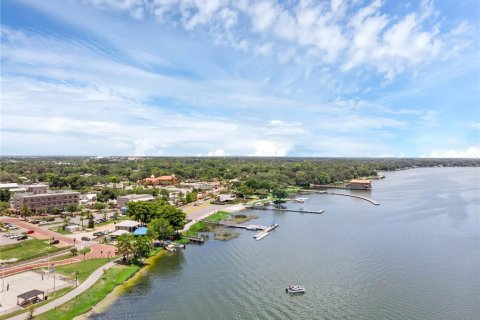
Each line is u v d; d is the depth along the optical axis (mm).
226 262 140375
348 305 102938
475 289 113188
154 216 186250
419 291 111875
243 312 98875
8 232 177875
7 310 93875
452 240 168125
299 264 137125
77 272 122375
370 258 143125
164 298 107188
